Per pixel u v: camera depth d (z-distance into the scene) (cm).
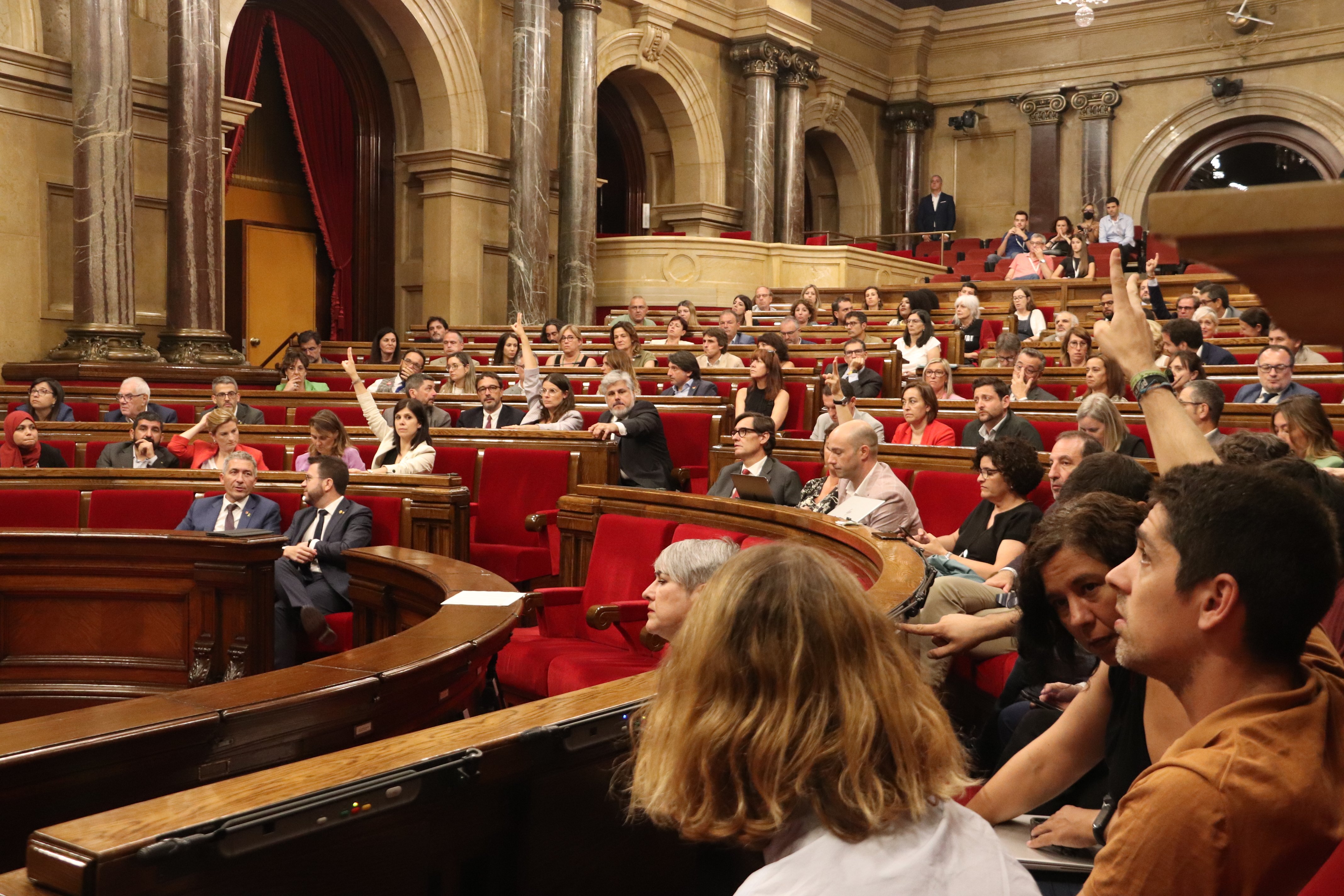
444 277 1500
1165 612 121
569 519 511
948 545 460
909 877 98
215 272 1123
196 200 1109
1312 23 1906
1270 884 107
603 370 931
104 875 121
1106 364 635
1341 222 38
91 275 1052
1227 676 120
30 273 1091
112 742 212
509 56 1569
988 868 102
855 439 453
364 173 1541
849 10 2098
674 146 1869
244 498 555
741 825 102
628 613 386
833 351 1012
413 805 147
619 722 177
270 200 1507
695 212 1850
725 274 1661
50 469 587
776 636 104
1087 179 2088
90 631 437
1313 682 117
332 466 533
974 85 2191
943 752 105
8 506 564
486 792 160
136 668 435
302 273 1538
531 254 1448
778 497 534
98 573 433
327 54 1497
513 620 329
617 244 1661
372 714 261
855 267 1717
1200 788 108
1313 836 107
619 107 1873
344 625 501
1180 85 2025
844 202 2216
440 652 282
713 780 103
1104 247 1745
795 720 101
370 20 1491
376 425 724
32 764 203
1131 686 178
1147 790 112
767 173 1875
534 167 1451
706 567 279
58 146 1111
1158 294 1065
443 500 554
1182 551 119
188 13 1103
